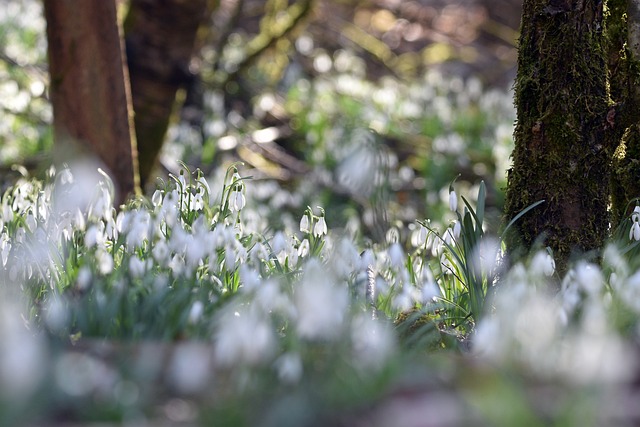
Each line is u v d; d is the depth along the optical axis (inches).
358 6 1004.6
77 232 249.9
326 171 577.9
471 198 573.0
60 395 149.4
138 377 158.1
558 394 156.4
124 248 239.3
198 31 483.2
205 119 653.3
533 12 252.2
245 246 254.4
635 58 275.6
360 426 145.8
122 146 373.4
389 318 233.1
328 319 168.2
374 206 370.9
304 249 249.9
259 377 157.9
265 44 681.0
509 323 169.0
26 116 588.4
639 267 224.1
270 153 645.3
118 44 371.9
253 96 701.3
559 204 250.4
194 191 256.5
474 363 171.6
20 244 230.8
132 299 198.8
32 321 209.8
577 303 202.2
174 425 146.8
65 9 361.7
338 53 887.1
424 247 268.4
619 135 277.1
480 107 798.5
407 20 1038.4
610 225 264.1
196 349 172.7
